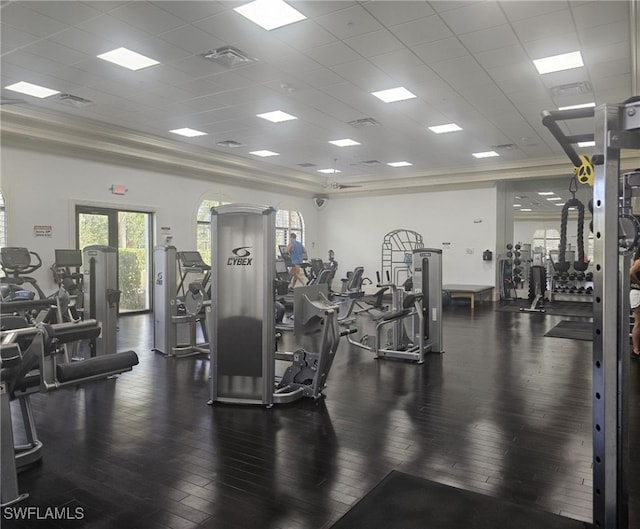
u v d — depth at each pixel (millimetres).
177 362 5480
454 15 4266
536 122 7773
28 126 7297
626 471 1818
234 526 2254
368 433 3393
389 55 5133
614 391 1789
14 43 4828
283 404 4016
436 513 2264
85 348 5465
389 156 10617
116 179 9000
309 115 7422
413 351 5957
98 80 5895
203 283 7707
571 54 5117
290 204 13445
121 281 9344
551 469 2826
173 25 4449
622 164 9812
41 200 7836
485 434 3371
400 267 13094
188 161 9969
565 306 10789
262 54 5105
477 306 10891
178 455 3016
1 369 2355
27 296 6152
